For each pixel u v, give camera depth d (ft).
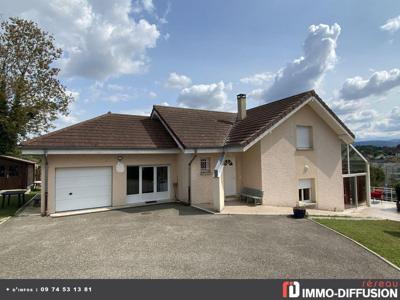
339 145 51.88
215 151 41.98
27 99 62.85
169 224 29.53
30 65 66.64
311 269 17.60
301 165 46.01
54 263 18.40
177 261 18.74
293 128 45.52
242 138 41.29
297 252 20.71
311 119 47.98
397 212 51.11
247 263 18.47
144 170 44.39
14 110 60.29
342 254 20.33
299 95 46.21
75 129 40.32
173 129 45.01
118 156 40.86
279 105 47.73
